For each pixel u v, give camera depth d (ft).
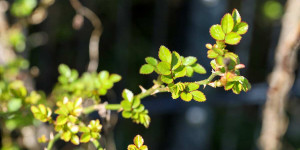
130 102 3.55
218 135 17.12
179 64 2.87
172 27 15.78
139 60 16.57
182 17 13.76
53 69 13.92
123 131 15.10
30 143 7.69
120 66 15.69
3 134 7.77
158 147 14.64
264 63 20.59
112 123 7.06
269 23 18.85
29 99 4.92
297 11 5.59
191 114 12.37
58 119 3.43
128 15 15.78
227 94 12.22
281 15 15.34
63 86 5.08
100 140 6.22
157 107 11.42
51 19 13.17
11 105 4.69
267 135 6.74
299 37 5.21
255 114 18.58
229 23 2.70
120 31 15.70
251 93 12.10
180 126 12.98
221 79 2.78
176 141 13.38
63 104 3.54
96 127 3.53
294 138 17.16
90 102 5.65
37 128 7.61
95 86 4.67
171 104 11.66
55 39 13.73
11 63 7.20
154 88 3.42
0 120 5.54
